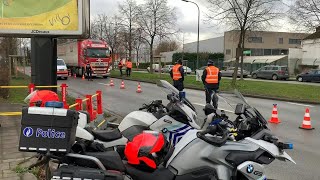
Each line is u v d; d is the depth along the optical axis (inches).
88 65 1368.1
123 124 226.7
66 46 1755.7
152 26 1743.4
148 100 666.2
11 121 391.2
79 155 153.8
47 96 171.9
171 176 170.1
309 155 297.6
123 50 2306.8
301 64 2110.0
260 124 189.3
